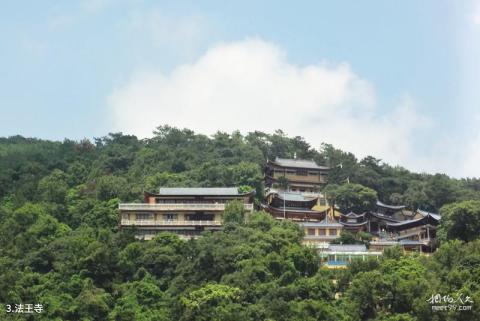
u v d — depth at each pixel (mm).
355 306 135000
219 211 187750
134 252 159625
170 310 139625
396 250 162625
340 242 188125
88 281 145750
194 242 162375
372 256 158625
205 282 148875
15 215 184125
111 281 150875
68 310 136000
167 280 153875
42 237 171750
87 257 150625
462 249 149750
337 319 131125
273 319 130250
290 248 158625
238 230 169500
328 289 141875
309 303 132500
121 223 184625
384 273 146875
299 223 197875
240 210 182625
